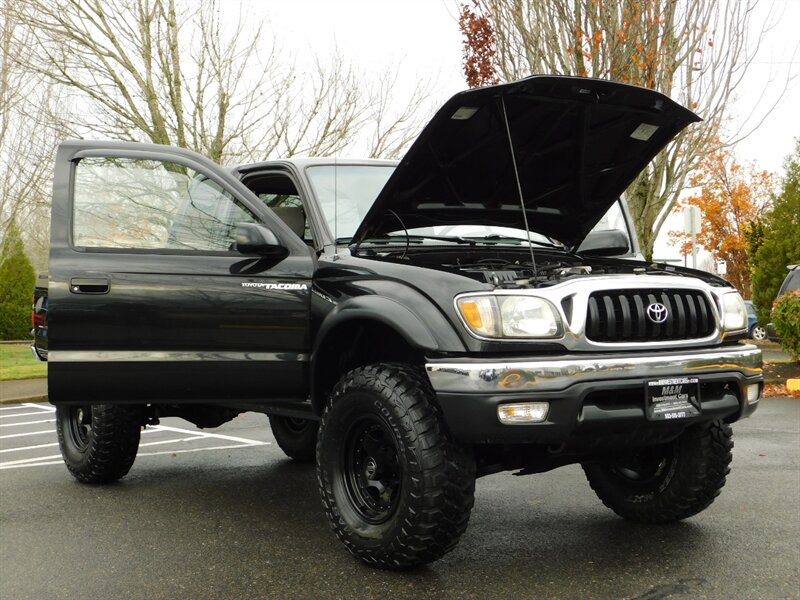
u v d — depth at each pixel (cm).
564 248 525
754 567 378
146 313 421
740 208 3894
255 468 635
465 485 357
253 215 432
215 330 420
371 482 390
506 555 400
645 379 353
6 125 1683
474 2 1255
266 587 361
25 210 1795
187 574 381
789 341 1332
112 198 439
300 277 419
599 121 439
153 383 424
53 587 368
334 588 358
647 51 1132
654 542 419
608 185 489
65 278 420
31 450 752
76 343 419
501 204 479
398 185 421
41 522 476
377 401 368
